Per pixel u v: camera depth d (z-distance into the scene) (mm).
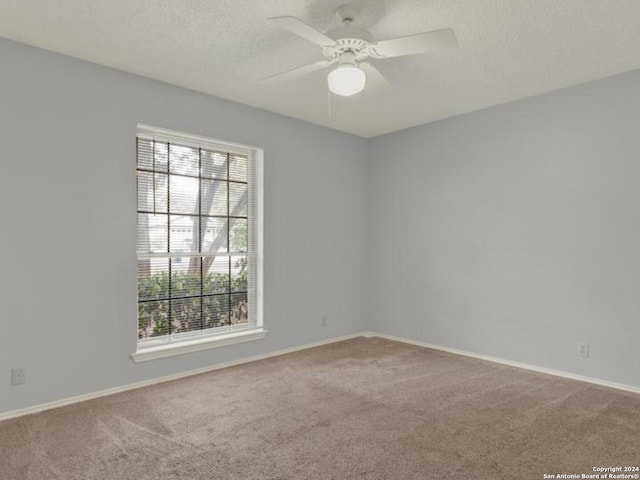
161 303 3387
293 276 4266
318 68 2498
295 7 2271
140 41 2660
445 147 4309
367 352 4238
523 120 3721
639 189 3088
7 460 2105
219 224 3750
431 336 4445
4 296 2604
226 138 3701
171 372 3363
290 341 4242
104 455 2156
